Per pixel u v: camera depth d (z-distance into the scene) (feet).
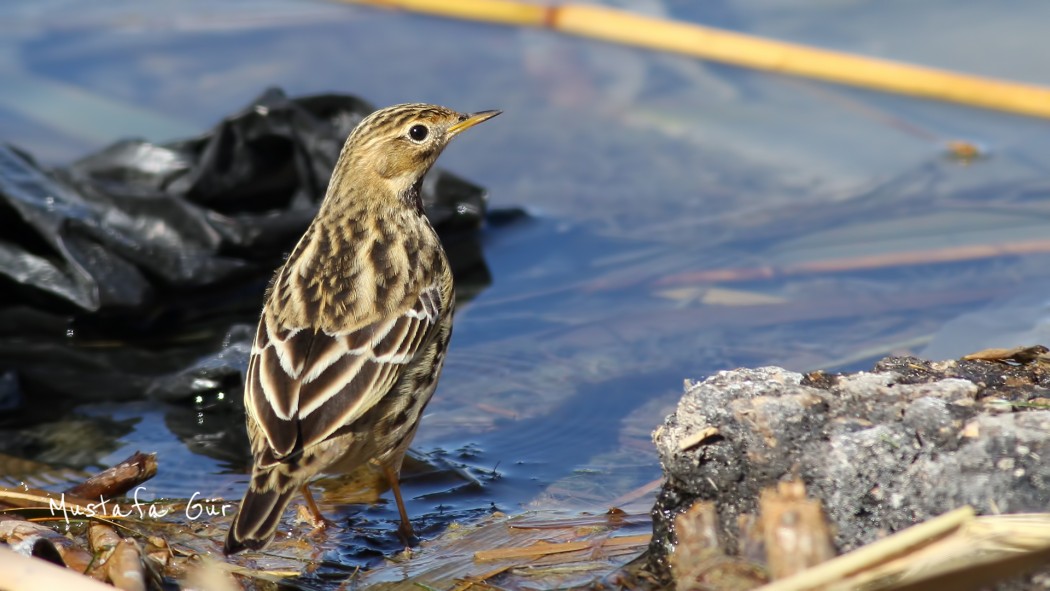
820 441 25.53
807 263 44.86
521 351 40.24
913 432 25.00
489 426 35.96
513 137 55.26
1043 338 37.73
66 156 52.01
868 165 52.08
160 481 33.06
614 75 59.93
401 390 31.27
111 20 64.59
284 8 66.64
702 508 25.11
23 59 60.64
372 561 28.86
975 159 51.90
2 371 39.58
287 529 30.55
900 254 44.78
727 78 59.06
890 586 21.58
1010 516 22.39
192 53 61.46
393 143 36.19
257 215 46.98
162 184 47.29
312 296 31.42
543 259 46.93
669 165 52.90
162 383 38.40
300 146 47.26
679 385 37.63
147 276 43.42
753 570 24.20
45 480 33.32
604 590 26.45
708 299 42.88
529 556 28.32
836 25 60.29
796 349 38.88
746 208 49.67
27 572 23.20
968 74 54.08
